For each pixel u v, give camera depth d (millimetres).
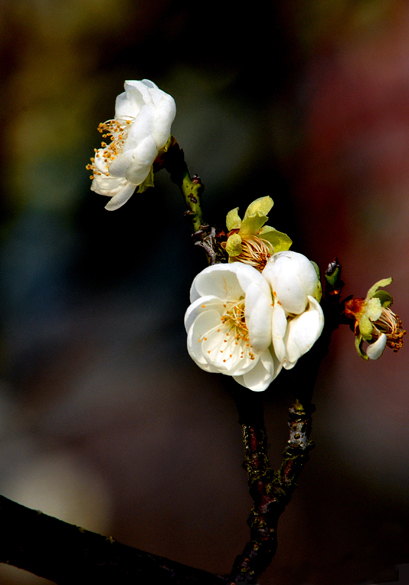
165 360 1398
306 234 1324
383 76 1301
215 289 516
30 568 465
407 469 1088
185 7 1425
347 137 1319
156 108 520
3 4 1417
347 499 1066
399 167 1264
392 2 1320
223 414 1292
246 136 1411
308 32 1392
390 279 512
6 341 1436
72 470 1216
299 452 499
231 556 1060
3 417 1322
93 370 1393
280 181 1374
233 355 511
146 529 1117
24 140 1432
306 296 501
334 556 972
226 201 1391
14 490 1185
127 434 1273
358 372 1210
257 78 1429
